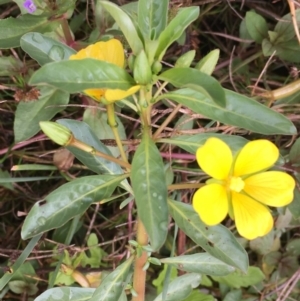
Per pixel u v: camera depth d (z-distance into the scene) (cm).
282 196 18
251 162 18
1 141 33
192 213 21
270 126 18
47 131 18
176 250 32
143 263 22
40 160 31
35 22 25
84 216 33
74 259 30
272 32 31
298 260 33
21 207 34
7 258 32
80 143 19
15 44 25
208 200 17
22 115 27
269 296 32
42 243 30
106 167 22
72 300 23
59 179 33
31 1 26
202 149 17
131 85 17
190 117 29
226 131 30
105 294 22
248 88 32
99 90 18
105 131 28
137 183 17
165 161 31
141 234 21
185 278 25
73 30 32
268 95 29
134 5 28
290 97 30
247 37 33
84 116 28
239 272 31
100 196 20
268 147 18
